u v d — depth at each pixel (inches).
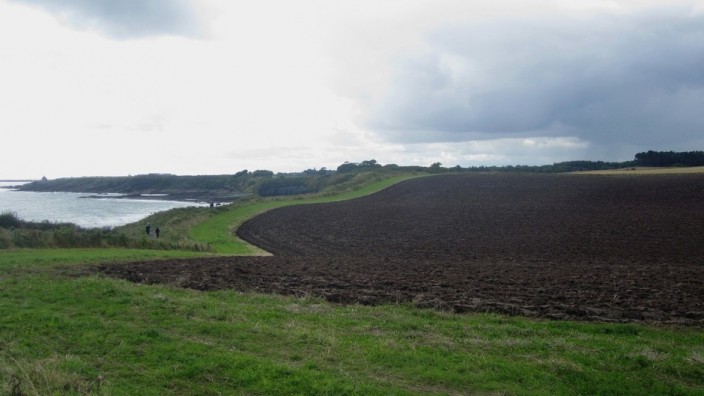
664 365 335.3
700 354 360.2
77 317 431.8
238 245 1443.2
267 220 2094.0
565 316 486.3
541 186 3228.3
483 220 2030.0
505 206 2468.0
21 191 7608.3
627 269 895.7
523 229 1769.2
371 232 1743.4
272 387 291.3
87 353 348.2
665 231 1647.4
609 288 647.8
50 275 633.6
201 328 401.7
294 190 5615.2
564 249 1323.8
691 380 320.2
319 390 286.7
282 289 618.2
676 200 2436.0
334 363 331.3
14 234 991.0
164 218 2023.9
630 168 5002.5
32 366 312.7
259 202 2829.7
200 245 1290.6
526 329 426.9
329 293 589.3
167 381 303.1
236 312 458.9
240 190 6225.4
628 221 1897.1
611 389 298.7
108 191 6934.1
